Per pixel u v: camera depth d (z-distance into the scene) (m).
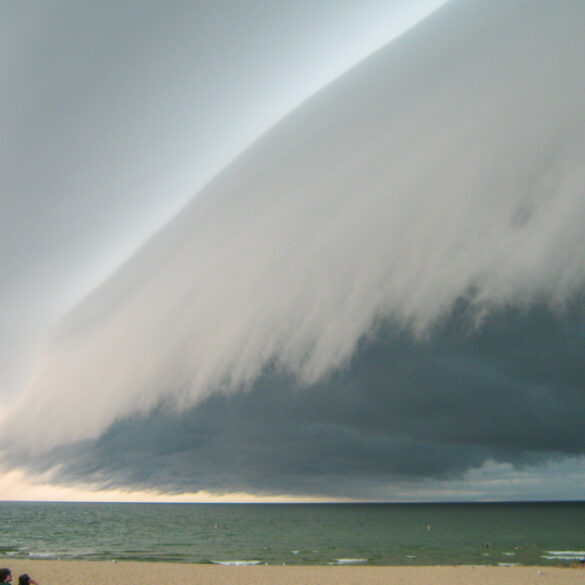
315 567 41.22
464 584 32.69
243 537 79.31
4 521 115.25
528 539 75.56
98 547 60.84
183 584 31.55
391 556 52.78
